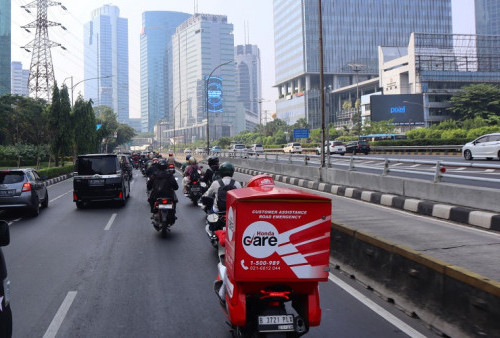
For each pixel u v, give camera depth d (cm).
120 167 1645
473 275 426
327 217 386
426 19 14138
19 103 5922
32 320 523
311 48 13612
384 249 601
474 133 5312
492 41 10469
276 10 15975
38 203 1498
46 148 5578
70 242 1007
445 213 1151
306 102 13900
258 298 395
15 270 762
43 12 7219
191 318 524
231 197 408
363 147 5028
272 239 381
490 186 1609
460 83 10094
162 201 1038
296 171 2494
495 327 389
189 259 828
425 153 4581
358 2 13725
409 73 10294
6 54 9981
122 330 489
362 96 11738
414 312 514
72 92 4744
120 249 923
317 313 395
